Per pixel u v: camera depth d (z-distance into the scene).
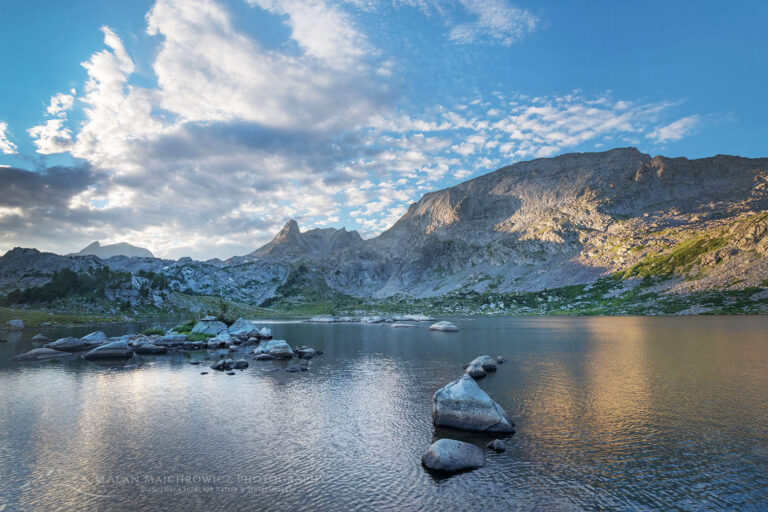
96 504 17.19
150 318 195.50
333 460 21.84
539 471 19.98
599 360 56.31
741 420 27.80
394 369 51.53
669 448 22.84
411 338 98.19
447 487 18.39
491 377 44.50
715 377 42.91
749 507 16.30
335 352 70.56
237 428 27.48
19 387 41.62
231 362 54.06
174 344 79.44
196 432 26.69
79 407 33.31
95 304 197.50
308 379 45.00
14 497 17.92
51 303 187.25
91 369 53.19
